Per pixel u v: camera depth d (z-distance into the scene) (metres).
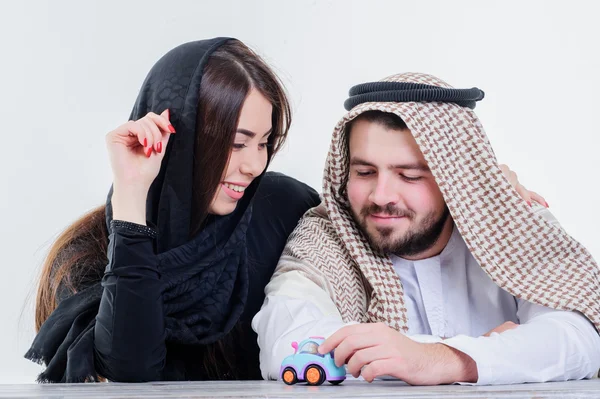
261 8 3.82
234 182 2.30
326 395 1.46
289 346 2.07
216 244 2.36
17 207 3.90
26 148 3.92
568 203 3.92
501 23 3.92
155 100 2.31
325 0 3.83
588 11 3.91
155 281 2.11
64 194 3.92
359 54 3.85
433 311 2.44
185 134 2.25
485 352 1.87
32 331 3.18
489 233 2.30
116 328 2.07
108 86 3.92
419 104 2.30
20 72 3.92
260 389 1.64
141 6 3.90
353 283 2.40
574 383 1.93
